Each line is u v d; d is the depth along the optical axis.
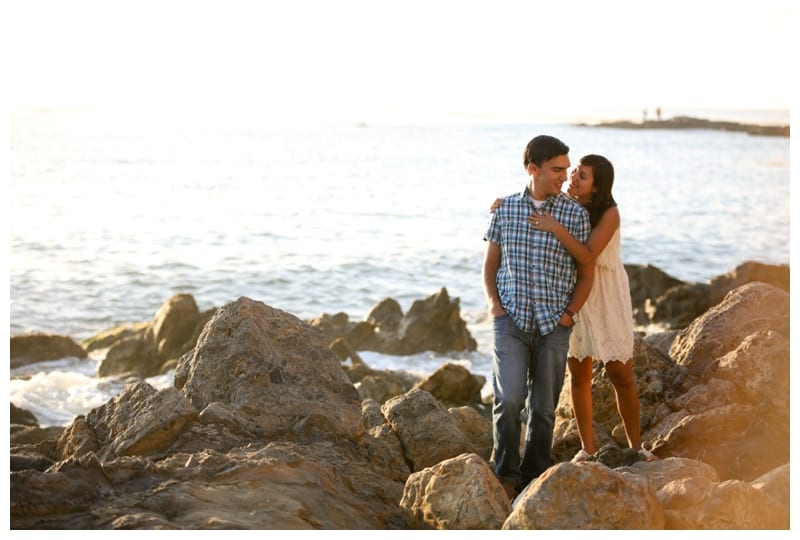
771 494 4.32
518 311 5.09
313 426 5.18
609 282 5.37
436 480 4.25
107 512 3.69
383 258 29.19
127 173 55.94
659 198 48.78
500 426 5.08
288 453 4.57
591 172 5.30
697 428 5.64
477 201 46.56
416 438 6.15
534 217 5.09
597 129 126.94
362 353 15.59
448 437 6.14
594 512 3.78
